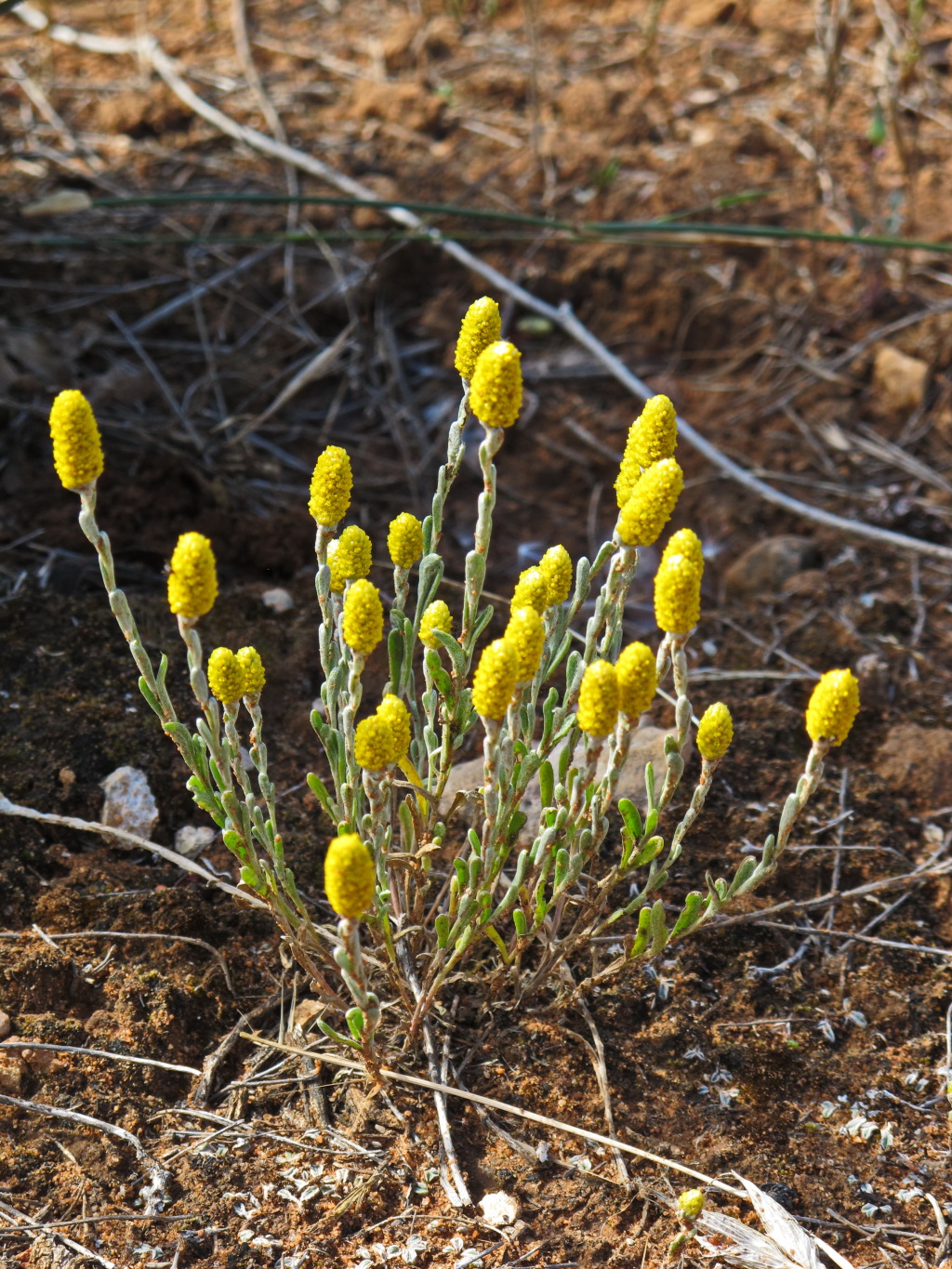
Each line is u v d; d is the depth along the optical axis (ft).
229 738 1.89
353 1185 1.90
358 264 3.21
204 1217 1.88
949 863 2.15
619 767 1.86
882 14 3.89
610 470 2.82
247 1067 1.97
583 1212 1.90
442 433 2.89
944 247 2.78
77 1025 1.96
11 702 2.18
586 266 3.22
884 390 2.93
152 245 3.19
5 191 3.31
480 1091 1.96
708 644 2.39
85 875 2.06
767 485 2.74
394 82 3.94
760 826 2.17
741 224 3.34
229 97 3.86
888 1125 1.97
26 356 2.71
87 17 4.28
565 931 2.06
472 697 1.85
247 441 2.71
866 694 2.31
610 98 3.81
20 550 2.37
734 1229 1.88
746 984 2.05
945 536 2.61
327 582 1.93
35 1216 1.87
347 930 1.79
